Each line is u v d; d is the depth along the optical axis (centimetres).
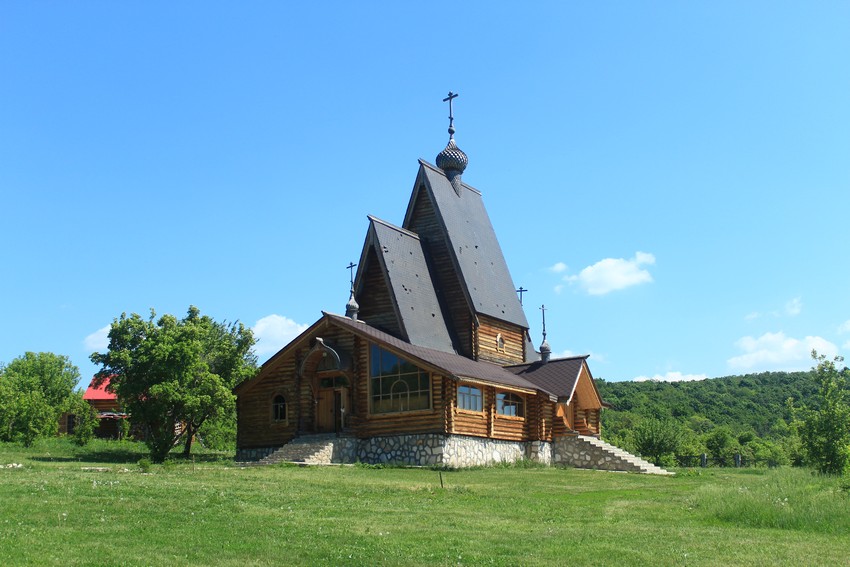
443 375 3994
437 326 4659
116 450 5191
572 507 2589
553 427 4700
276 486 2797
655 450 5572
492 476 3578
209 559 1744
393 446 4103
